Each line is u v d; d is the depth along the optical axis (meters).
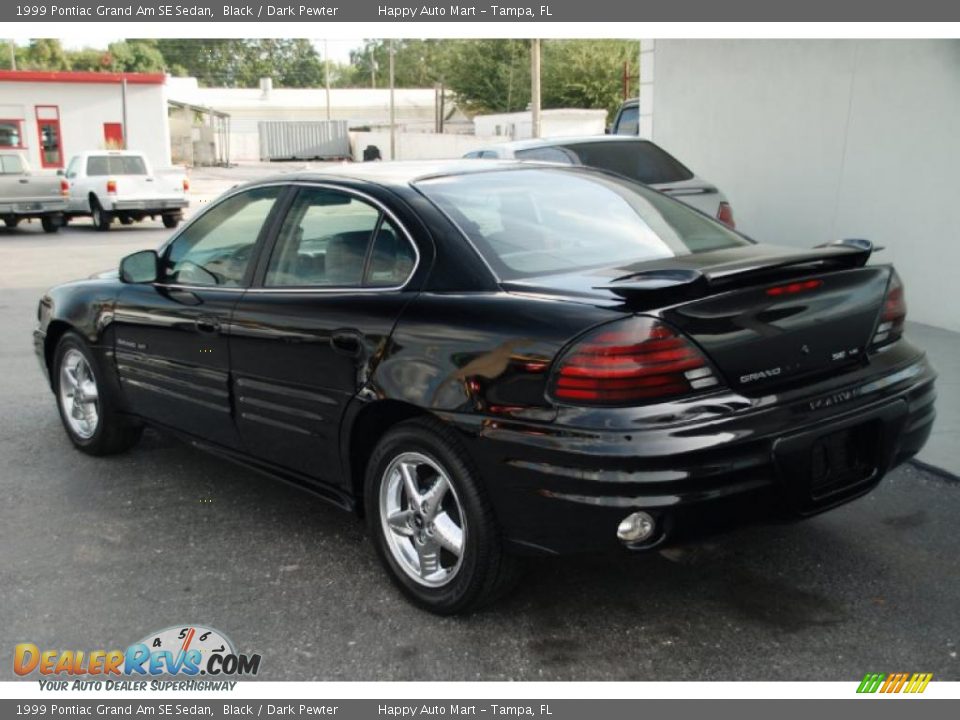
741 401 2.96
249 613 3.55
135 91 34.69
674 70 10.64
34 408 6.36
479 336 3.17
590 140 9.37
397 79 93.81
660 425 2.85
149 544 4.16
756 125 9.37
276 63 107.25
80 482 4.95
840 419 3.14
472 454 3.17
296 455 3.98
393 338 3.42
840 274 3.30
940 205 7.43
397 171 4.05
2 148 33.53
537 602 3.56
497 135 43.47
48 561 4.01
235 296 4.17
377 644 3.32
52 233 20.09
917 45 7.46
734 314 2.99
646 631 3.34
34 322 9.54
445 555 3.63
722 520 2.97
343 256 3.80
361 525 4.36
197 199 28.50
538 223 3.69
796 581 3.65
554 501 2.97
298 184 4.15
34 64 78.00
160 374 4.64
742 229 9.76
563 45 53.56
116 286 4.96
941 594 3.52
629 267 3.43
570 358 2.93
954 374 6.22
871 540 3.98
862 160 8.13
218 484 4.90
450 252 3.45
